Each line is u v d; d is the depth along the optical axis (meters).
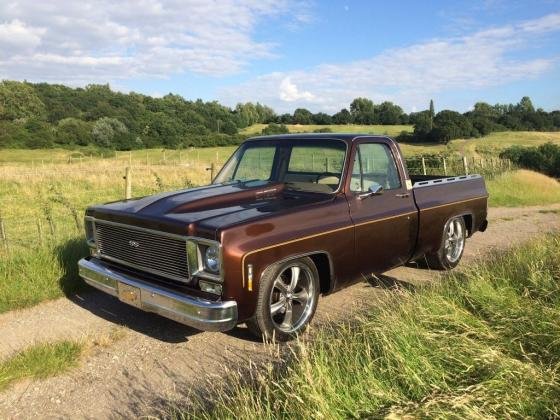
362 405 3.03
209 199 4.59
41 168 26.83
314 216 4.52
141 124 82.94
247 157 5.79
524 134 80.88
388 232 5.35
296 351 4.09
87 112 91.31
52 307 5.38
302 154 5.34
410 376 3.25
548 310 4.02
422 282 6.02
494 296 4.54
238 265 3.83
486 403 2.87
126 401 3.57
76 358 4.19
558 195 18.98
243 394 3.07
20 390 3.71
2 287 5.55
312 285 4.57
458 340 3.66
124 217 4.44
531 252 5.93
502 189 18.23
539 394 3.04
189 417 3.21
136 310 5.30
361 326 4.00
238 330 4.77
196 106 98.81
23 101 89.94
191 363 4.11
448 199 6.48
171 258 4.09
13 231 10.64
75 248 6.37
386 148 5.60
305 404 2.91
